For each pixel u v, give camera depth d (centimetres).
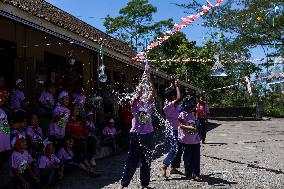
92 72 1462
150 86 702
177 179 800
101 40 1220
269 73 2019
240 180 795
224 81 3781
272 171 895
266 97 4247
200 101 1478
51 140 844
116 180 811
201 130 1474
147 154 688
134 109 690
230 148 1341
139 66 1464
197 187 732
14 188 731
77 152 873
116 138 1181
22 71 1052
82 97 1102
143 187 706
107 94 1438
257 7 2048
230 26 2088
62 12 1656
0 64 1015
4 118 713
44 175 754
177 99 801
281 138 1706
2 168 748
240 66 2173
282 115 3959
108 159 1098
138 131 683
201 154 1184
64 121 857
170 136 815
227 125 2675
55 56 1247
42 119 980
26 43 1105
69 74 1212
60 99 875
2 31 1016
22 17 827
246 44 2138
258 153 1207
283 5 2023
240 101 3956
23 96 923
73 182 798
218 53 2173
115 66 1670
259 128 2364
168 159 805
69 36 1008
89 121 1084
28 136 775
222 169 920
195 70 3594
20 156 688
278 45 2155
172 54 3628
